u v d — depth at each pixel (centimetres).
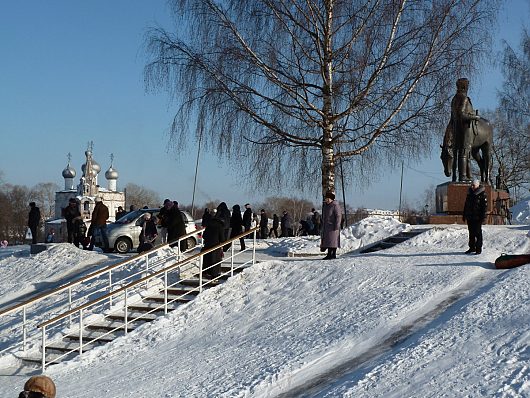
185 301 1583
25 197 10156
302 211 8981
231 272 1620
